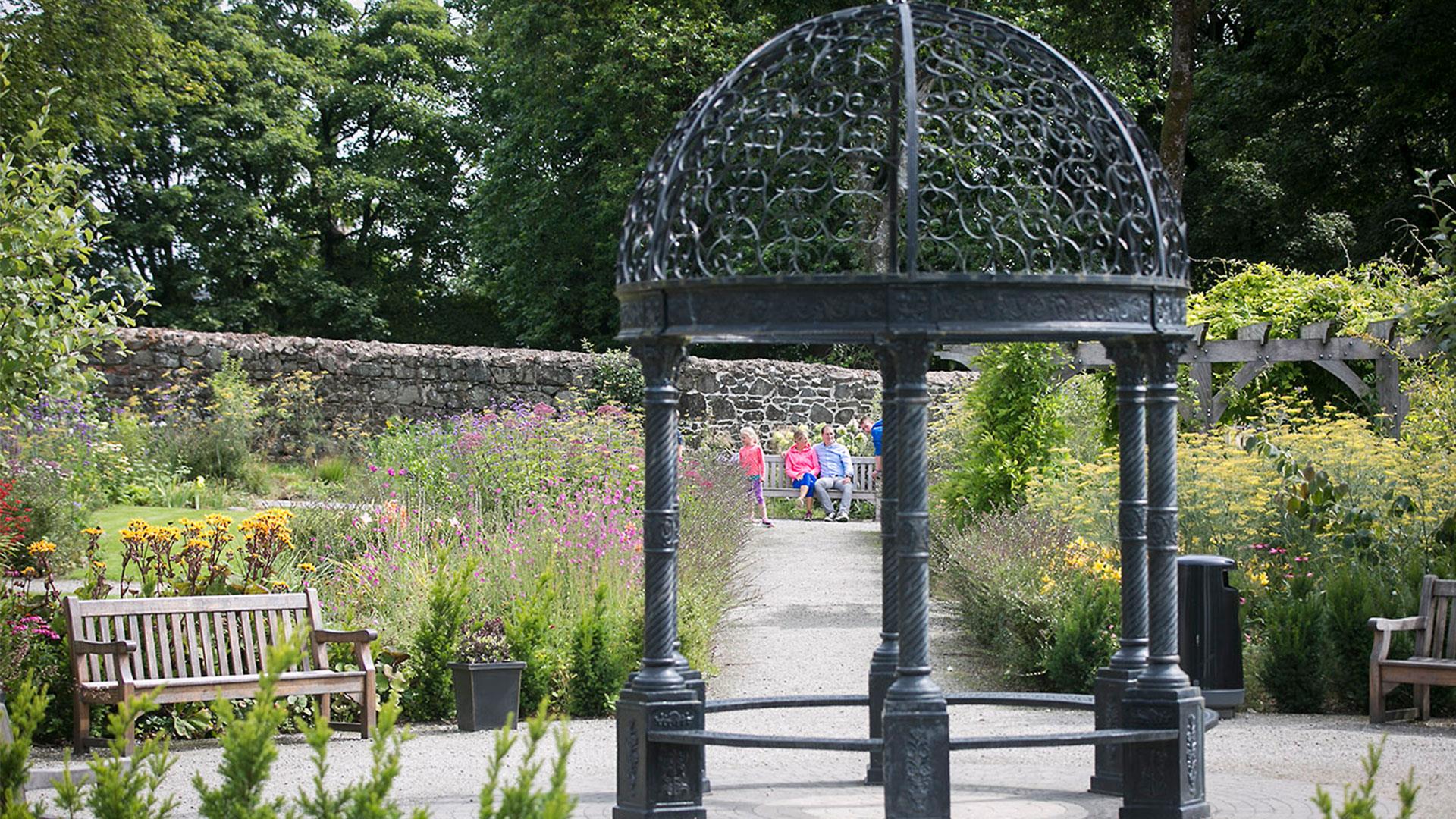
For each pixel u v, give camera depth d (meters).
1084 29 18.69
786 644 10.65
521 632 8.55
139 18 22.84
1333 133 24.89
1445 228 11.16
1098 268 8.68
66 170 9.55
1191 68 16.56
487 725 8.12
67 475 14.53
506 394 22.23
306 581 9.79
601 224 31.55
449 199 39.81
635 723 5.34
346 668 8.34
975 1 20.58
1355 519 9.59
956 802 5.99
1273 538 10.20
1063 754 7.36
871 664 6.50
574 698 8.61
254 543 9.76
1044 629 9.25
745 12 28.19
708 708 6.00
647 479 5.39
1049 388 13.97
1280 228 27.59
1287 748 7.35
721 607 10.57
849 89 5.93
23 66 21.14
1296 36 22.95
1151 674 5.46
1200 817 5.43
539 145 32.09
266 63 35.78
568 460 13.71
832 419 23.27
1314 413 13.67
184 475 18.19
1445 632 8.31
